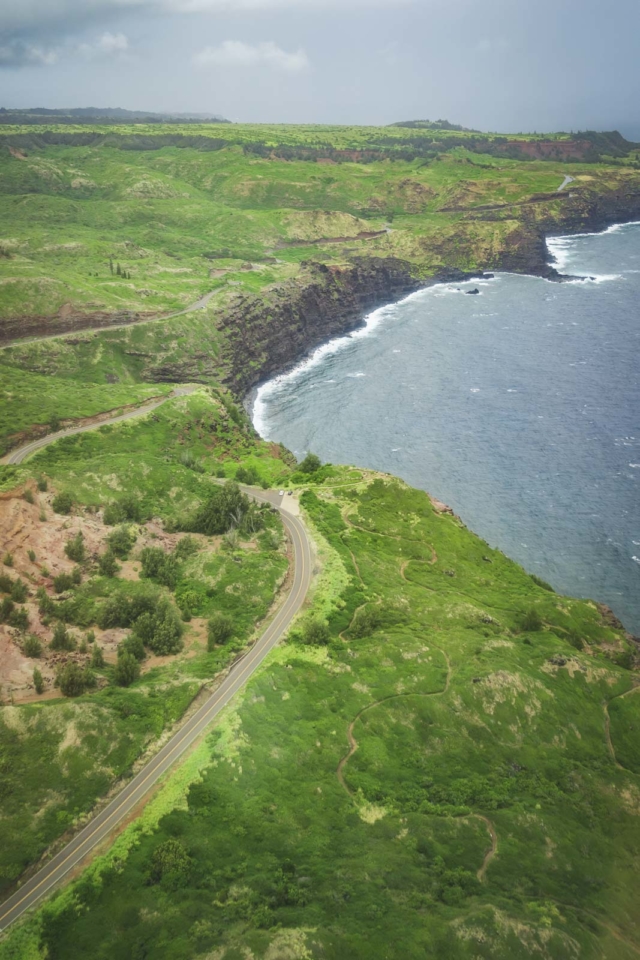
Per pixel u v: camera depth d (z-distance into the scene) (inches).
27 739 3314.5
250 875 2950.3
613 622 5546.3
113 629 4389.8
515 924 2859.3
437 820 3442.4
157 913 2716.5
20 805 3048.7
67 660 3949.3
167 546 5521.7
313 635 4515.3
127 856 2920.8
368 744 3870.6
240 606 4835.1
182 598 4803.2
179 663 4158.5
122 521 5644.7
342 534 5940.0
